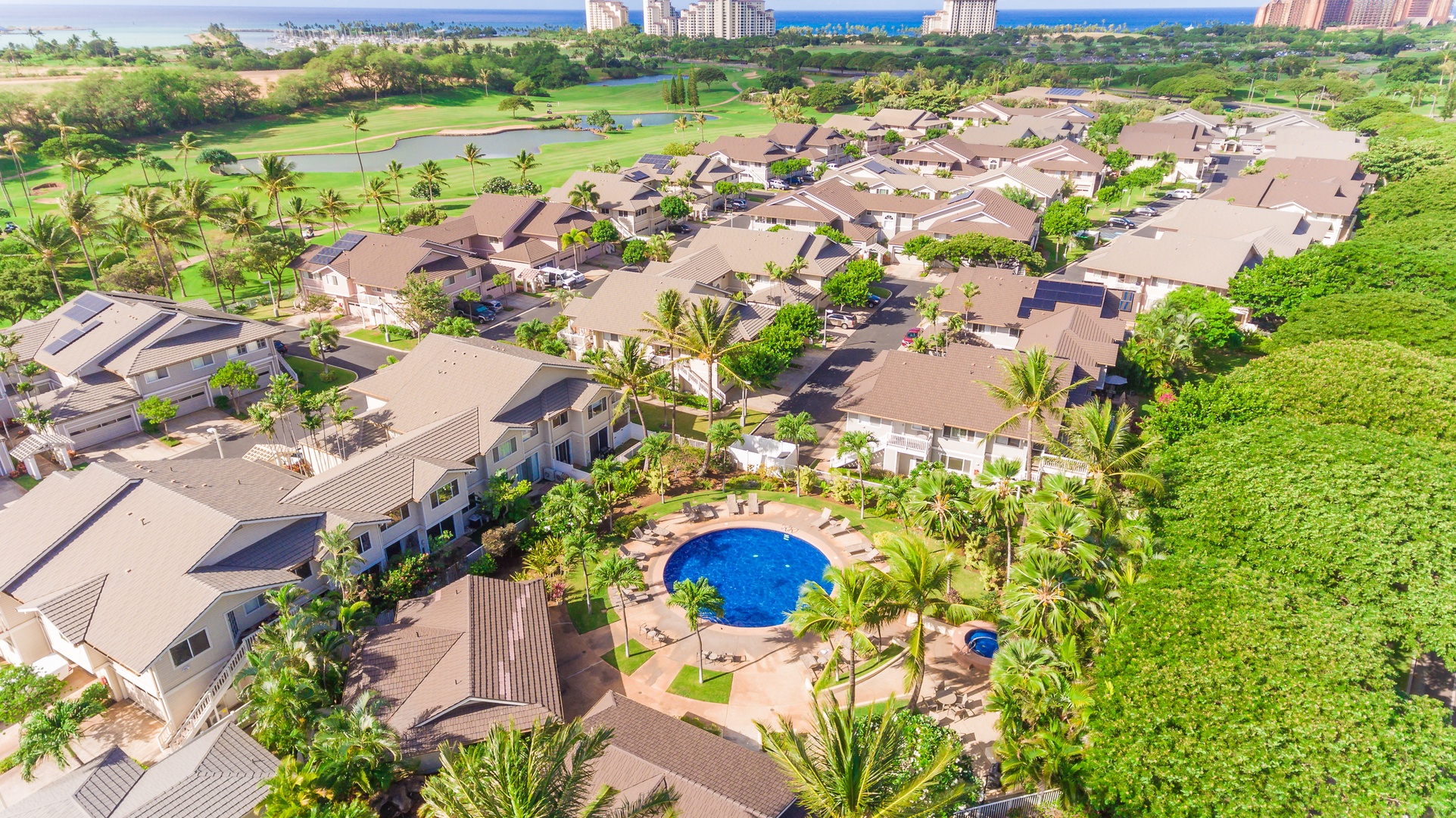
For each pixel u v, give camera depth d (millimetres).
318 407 56906
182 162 165500
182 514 40812
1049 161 146375
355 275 86188
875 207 121062
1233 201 116500
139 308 68125
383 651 37062
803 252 91812
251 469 49000
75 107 177250
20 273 82375
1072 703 31391
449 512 49719
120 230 85812
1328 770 25922
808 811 29500
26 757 33125
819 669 39719
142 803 29047
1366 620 32531
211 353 67625
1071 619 33750
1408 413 48750
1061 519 36281
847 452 54562
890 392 57062
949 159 156625
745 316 75062
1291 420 47562
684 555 49406
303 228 118812
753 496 53812
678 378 71625
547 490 56406
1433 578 35250
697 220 136125
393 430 55688
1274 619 31938
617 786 30188
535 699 35281
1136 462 42125
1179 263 88562
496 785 21344
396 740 31000
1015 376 47219
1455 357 59469
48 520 42438
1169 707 28656
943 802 24391
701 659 39125
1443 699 37312
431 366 59906
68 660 39969
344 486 45469
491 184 136500
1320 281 78188
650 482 55312
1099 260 92750
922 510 45156
